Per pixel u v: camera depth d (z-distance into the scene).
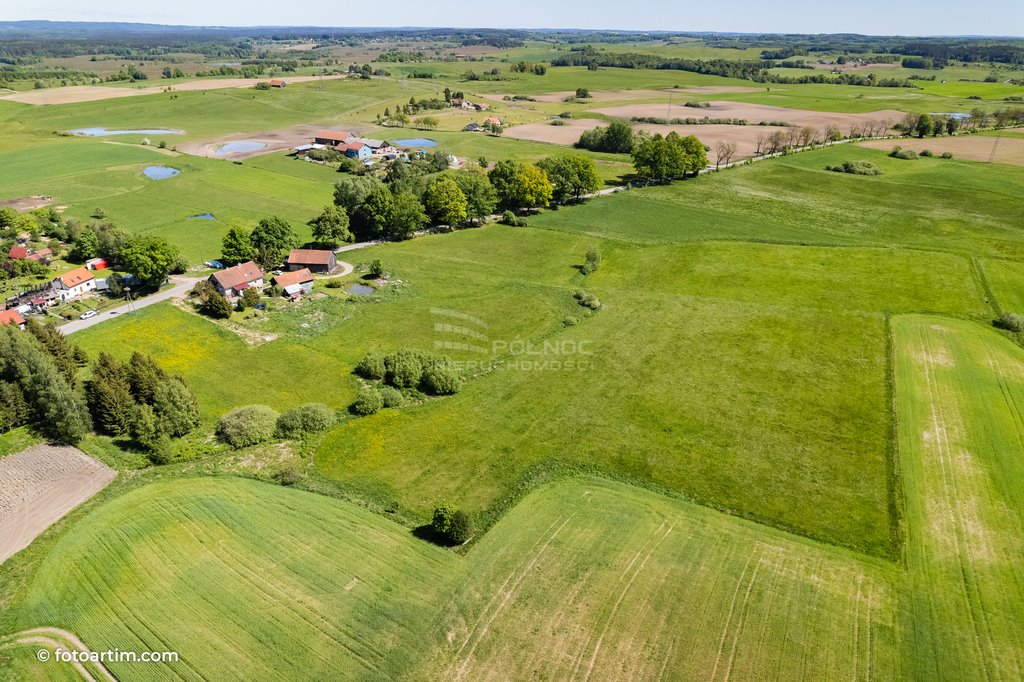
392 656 36.12
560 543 44.72
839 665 35.44
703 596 40.03
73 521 47.06
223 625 38.16
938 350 71.25
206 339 75.44
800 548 44.25
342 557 43.41
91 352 72.06
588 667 35.41
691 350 72.88
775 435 57.22
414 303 86.19
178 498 49.22
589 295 86.62
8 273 94.06
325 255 96.94
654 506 48.66
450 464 54.06
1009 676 34.94
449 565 42.78
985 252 100.62
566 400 63.38
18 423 57.81
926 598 39.94
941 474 51.66
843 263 96.69
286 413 58.78
